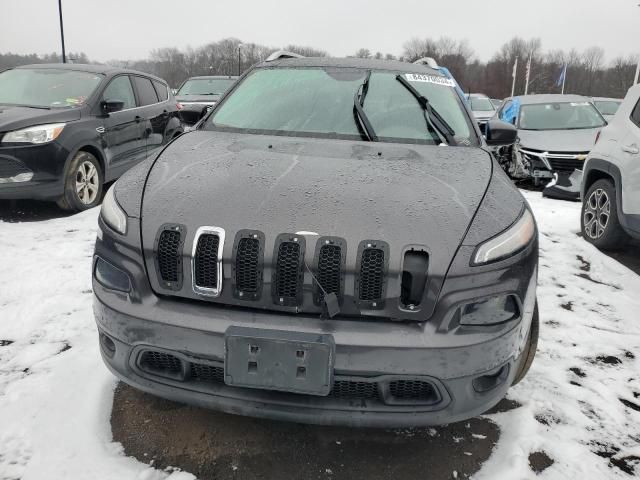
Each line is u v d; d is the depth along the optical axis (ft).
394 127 9.38
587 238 17.54
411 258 6.03
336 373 5.82
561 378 8.93
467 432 7.45
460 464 6.85
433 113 9.68
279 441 7.15
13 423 7.14
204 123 10.01
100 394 7.83
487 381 6.38
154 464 6.64
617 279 14.14
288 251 6.05
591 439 7.44
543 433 7.49
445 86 10.87
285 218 6.26
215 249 6.17
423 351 5.78
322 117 9.58
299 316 6.02
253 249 6.09
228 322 5.97
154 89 23.76
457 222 6.36
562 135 27.02
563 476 6.68
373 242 6.03
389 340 5.78
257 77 11.04
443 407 6.06
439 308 5.94
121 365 6.57
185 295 6.27
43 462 6.51
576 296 12.81
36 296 11.26
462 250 6.10
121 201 6.97
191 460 6.73
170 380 6.36
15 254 13.83
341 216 6.27
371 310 5.97
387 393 5.98
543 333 10.69
